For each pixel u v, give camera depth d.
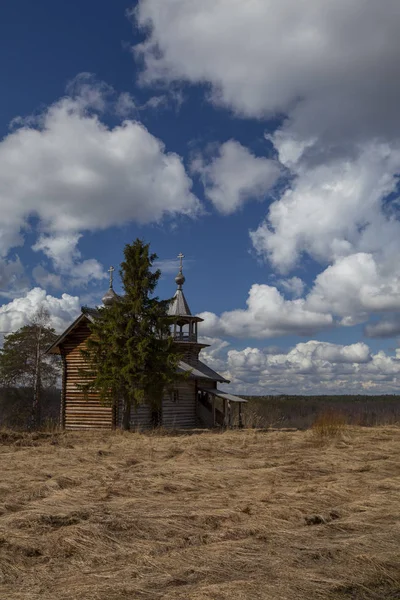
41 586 5.32
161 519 7.72
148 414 31.75
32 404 48.69
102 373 27.20
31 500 9.30
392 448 17.86
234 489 10.49
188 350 38.19
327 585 5.37
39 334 48.03
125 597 4.96
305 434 23.33
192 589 5.19
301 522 7.90
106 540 6.77
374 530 7.55
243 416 38.75
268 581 5.41
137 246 27.58
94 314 31.42
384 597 5.25
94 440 21.17
